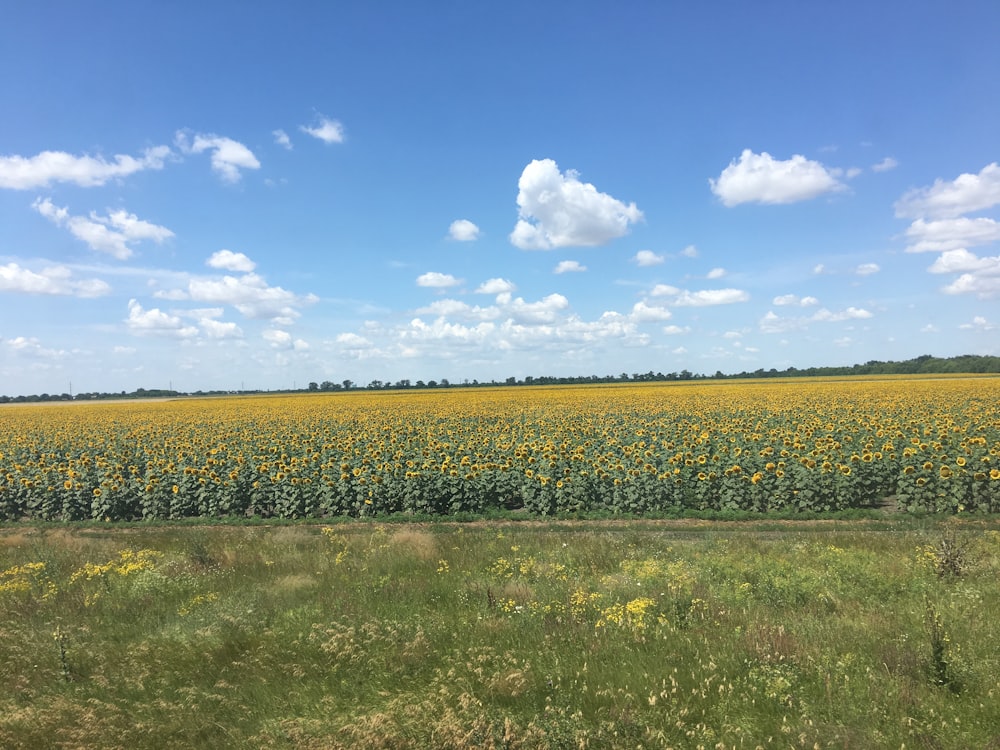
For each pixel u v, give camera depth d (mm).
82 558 12031
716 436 22422
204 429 31391
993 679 5523
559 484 16750
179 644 7203
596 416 31578
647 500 16594
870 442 19547
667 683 5789
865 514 15422
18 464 22281
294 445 23156
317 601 8602
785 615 7406
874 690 5453
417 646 6836
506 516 16781
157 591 9508
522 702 5648
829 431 21844
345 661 6660
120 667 6750
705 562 10188
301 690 6102
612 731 5043
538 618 7570
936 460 15992
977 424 22797
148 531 16844
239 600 8664
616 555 11008
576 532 14742
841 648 6383
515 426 29109
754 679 5770
